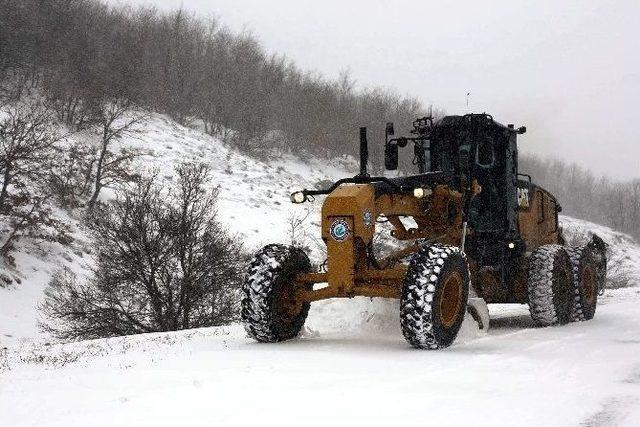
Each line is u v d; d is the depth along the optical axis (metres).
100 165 26.39
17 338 15.32
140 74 46.66
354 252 6.24
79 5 48.88
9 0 42.00
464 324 6.77
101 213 17.70
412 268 6.00
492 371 4.68
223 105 48.59
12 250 19.81
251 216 29.55
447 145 8.68
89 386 4.27
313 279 6.66
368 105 59.16
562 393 3.94
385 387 4.11
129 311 14.34
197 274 14.50
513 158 8.54
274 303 6.48
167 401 3.78
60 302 14.87
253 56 57.00
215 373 4.64
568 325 8.14
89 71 42.72
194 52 53.84
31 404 3.79
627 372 4.65
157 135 39.28
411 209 6.96
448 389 4.05
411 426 3.21
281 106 53.59
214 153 39.88
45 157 23.67
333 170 50.25
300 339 6.80
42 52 42.84
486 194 8.47
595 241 12.34
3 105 33.72
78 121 35.72
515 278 8.47
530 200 9.23
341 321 7.31
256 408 3.58
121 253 14.28
